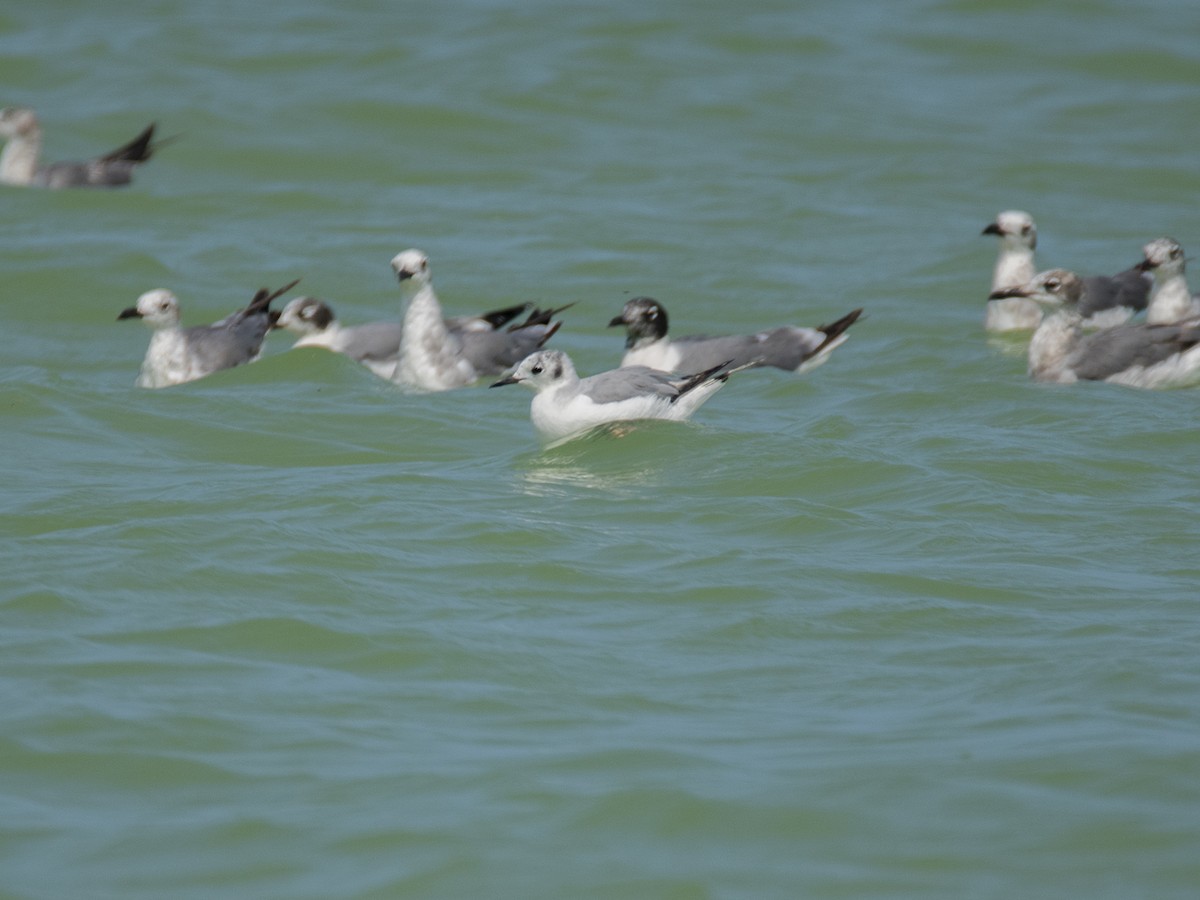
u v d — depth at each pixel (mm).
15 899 9102
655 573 13906
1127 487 16422
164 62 35906
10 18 38250
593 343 23703
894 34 38938
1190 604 13172
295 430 18859
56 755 10664
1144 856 9453
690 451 17312
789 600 13328
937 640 12547
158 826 9875
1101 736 10820
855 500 16016
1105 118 34438
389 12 39188
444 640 12508
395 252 27562
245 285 26000
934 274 26641
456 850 9609
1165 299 23125
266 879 9359
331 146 32219
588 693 11688
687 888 9242
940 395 20250
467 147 32406
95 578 13562
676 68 36406
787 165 31766
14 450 17688
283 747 10820
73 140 32406
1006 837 9672
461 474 16906
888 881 9312
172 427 18844
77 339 23828
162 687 11641
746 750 10750
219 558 14023
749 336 22156
